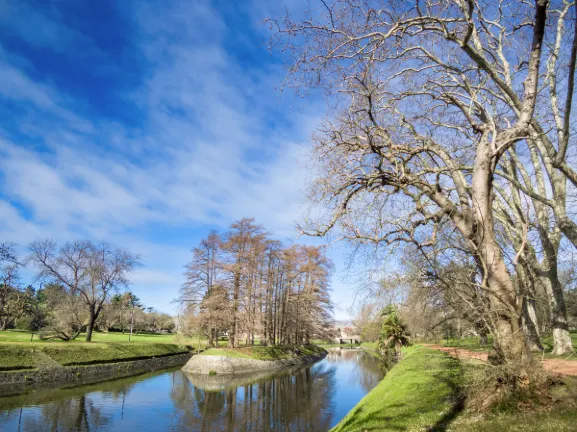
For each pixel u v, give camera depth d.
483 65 10.95
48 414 19.56
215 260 43.84
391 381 17.12
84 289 42.41
